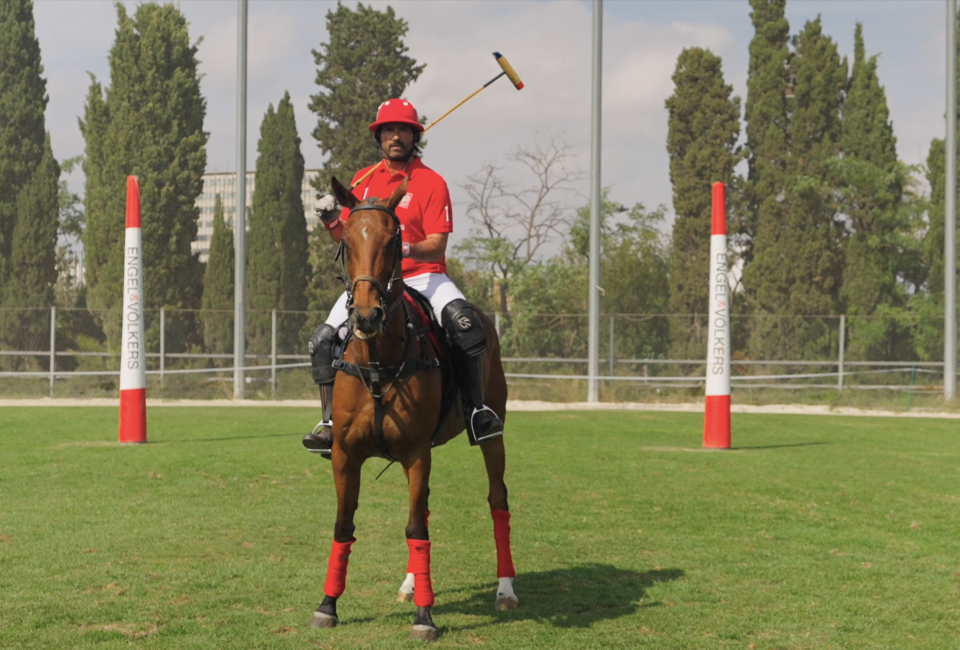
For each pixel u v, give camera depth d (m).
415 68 33.91
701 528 8.43
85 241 29.75
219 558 6.97
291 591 6.09
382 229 5.00
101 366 28.41
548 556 7.25
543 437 16.36
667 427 18.58
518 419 20.34
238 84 25.72
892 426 19.70
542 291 33.00
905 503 9.84
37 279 29.58
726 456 13.78
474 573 6.68
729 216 32.44
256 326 28.81
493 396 6.36
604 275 31.41
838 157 31.27
